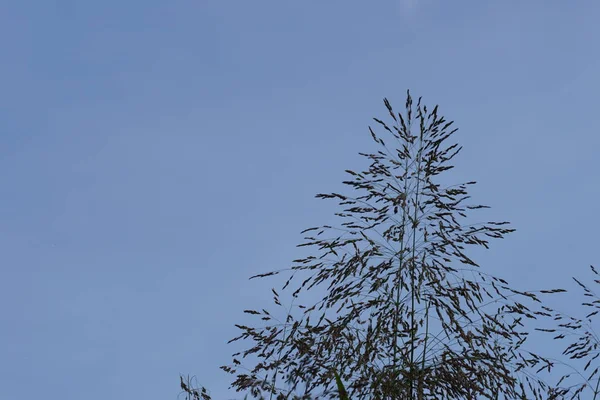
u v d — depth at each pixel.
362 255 6.05
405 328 5.86
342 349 5.76
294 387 5.71
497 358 5.95
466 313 5.95
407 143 6.28
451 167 6.19
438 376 5.68
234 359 5.98
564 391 6.30
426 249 6.12
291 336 5.93
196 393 6.30
